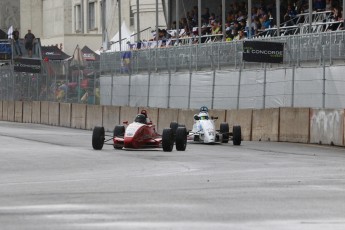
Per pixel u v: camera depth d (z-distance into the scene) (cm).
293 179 4803
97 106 12694
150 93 11688
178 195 3941
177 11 12256
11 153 7169
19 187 4434
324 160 6494
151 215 3225
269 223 3002
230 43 10100
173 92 11181
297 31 10425
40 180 4888
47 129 12619
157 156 6812
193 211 3344
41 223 3012
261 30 10588
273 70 9425
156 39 12656
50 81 14412
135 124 7575
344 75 8375
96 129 7594
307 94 8906
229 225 2942
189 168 5684
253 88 9738
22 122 15300
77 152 7269
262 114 9394
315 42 8794
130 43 14388
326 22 9644
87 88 13350
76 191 4169
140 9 16375
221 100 10256
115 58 12562
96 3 19150
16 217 3181
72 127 13412
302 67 8981
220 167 5766
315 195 3931
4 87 16075
